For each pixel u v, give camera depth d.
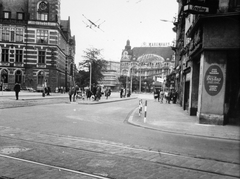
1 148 7.23
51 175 5.17
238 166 6.29
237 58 13.49
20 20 58.19
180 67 32.25
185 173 5.62
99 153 7.05
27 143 7.96
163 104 32.47
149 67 150.25
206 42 13.21
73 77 71.12
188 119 15.88
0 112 15.83
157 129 11.84
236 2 12.83
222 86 13.28
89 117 15.59
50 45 58.81
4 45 57.34
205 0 13.07
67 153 6.93
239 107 13.60
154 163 6.29
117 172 5.51
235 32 12.75
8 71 57.59
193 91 18.38
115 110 21.50
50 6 58.62
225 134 10.79
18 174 5.15
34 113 16.17
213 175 5.56
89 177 5.14
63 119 14.03
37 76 58.53
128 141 8.77
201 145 8.68
